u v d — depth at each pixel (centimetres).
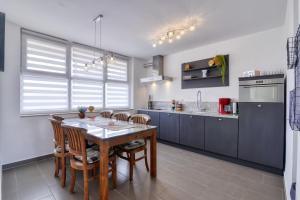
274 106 263
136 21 284
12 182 236
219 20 280
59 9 247
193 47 427
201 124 358
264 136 273
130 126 256
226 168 287
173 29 316
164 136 437
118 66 496
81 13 258
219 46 388
